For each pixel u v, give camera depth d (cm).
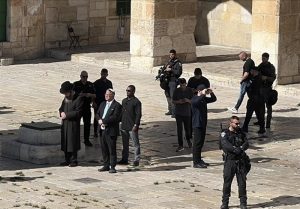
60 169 3841
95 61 6638
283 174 3806
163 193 3425
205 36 7456
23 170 3803
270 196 3419
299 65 5759
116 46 7244
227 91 5709
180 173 3797
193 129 3903
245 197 3206
